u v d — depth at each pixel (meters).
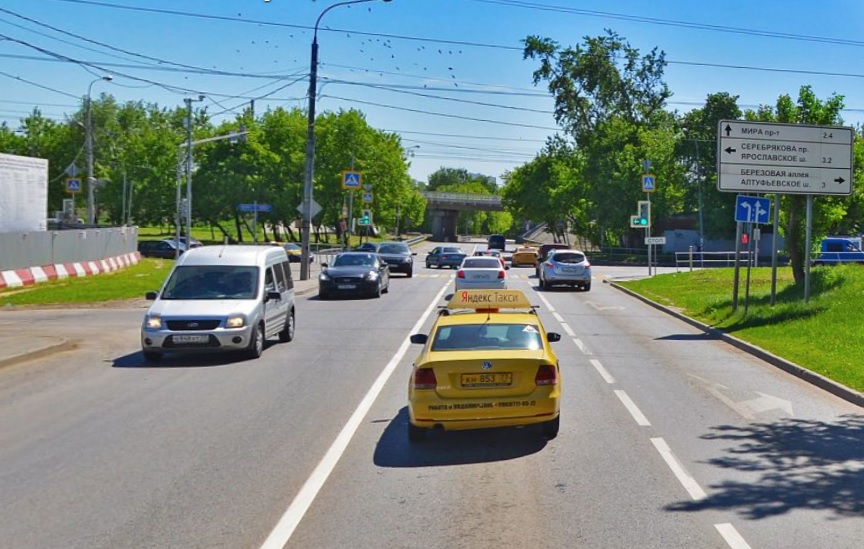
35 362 15.28
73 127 95.19
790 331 17.75
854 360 13.88
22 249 33.41
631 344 17.80
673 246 80.25
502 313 9.98
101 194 89.88
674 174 74.44
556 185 88.81
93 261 41.03
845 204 25.44
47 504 6.87
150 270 44.03
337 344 17.67
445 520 6.41
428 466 8.06
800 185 21.14
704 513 6.55
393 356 15.85
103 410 10.84
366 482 7.50
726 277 36.00
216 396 11.80
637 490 7.19
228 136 45.97
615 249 78.81
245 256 16.89
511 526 6.25
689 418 10.27
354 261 32.28
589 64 71.25
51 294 29.88
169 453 8.56
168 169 83.25
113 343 17.98
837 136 21.17
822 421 10.16
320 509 6.70
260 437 9.28
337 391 12.17
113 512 6.64
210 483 7.46
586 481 7.48
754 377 13.52
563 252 36.50
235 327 15.04
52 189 94.38
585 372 13.91
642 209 46.34
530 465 8.05
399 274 47.59
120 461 8.25
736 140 21.09
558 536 6.02
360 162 79.25
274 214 78.88
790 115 24.47
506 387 8.69
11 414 10.62
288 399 11.56
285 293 18.00
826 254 46.47
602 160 73.31
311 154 37.62
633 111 74.50
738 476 7.64
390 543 5.90
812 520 6.38
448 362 8.68
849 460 8.24
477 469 7.93
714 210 74.31
